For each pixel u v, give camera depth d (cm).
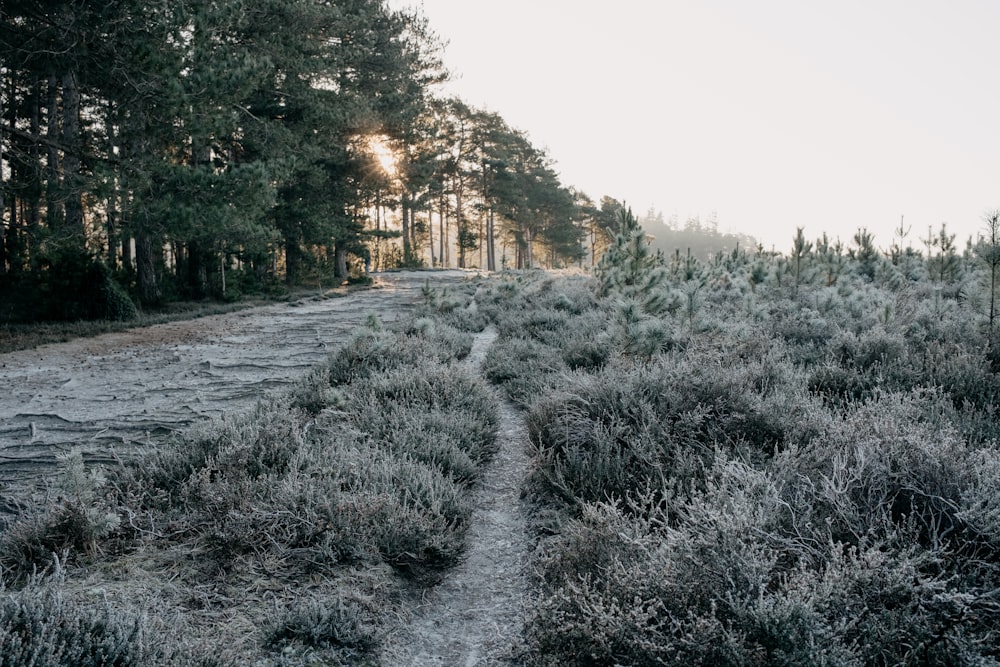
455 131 5925
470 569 416
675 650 268
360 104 2834
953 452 347
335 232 3198
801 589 259
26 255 1883
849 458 376
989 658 232
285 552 396
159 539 414
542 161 7456
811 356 754
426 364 852
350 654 317
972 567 287
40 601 272
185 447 545
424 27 3869
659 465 443
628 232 1273
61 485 440
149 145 1644
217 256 2544
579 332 1112
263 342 1434
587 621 283
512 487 548
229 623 331
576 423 552
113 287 1877
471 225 7056
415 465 518
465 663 319
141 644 264
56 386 977
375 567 394
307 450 535
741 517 298
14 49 1485
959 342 744
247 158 2788
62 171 1583
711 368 599
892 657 247
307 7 2300
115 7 1405
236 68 1548
